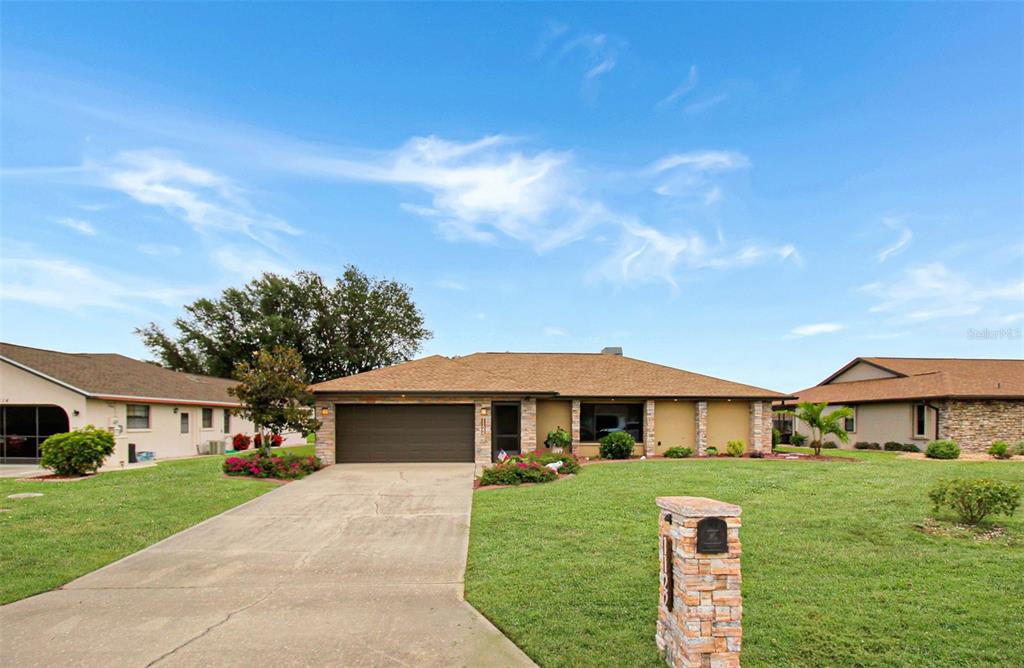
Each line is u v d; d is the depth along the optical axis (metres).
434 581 7.36
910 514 10.02
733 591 4.39
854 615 5.75
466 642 5.46
